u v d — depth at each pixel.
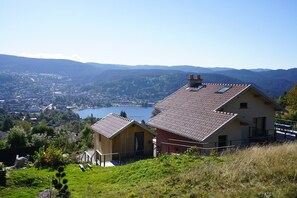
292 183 8.09
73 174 15.48
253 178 8.88
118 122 23.42
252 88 22.73
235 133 20.02
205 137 18.25
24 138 46.25
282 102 40.62
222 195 7.76
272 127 24.48
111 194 9.78
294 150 11.24
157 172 12.20
